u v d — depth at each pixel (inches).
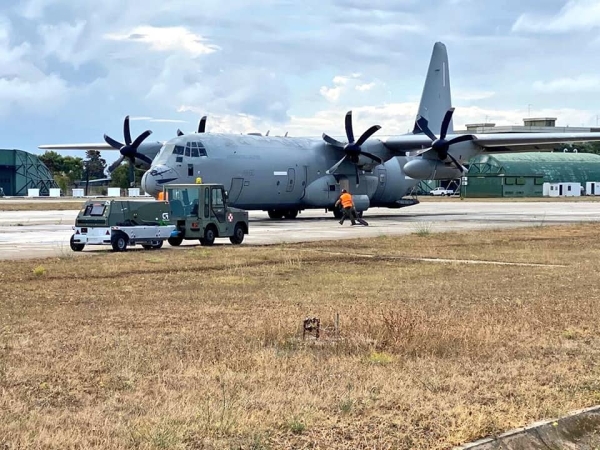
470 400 314.8
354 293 613.6
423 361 378.3
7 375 341.7
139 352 387.5
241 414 287.0
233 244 1091.3
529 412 300.7
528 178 4522.6
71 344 406.9
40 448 250.4
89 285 650.2
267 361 370.9
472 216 1942.7
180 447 255.4
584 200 3688.5
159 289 630.5
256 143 1631.4
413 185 2005.4
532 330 458.6
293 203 1721.2
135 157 1739.7
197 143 1513.3
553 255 932.6
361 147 1763.0
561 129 4859.7
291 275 733.3
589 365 375.9
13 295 588.4
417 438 272.1
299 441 266.2
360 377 345.4
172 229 1029.8
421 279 708.0
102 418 281.1
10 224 1560.0
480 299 581.6
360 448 261.7
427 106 1972.2
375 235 1246.3
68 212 2178.9
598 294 608.1
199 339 422.6
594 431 292.2
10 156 4242.1
